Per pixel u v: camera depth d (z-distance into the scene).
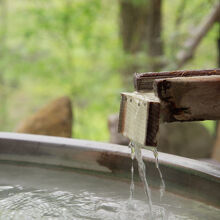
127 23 8.02
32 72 7.80
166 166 1.81
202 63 9.40
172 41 7.44
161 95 1.36
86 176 2.04
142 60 7.37
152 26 7.84
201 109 1.39
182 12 8.52
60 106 4.56
